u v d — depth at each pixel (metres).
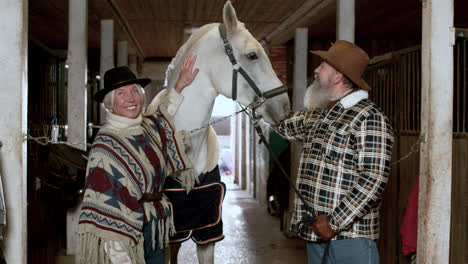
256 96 2.20
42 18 5.12
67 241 3.95
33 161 3.38
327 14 4.57
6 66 1.88
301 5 4.56
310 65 6.24
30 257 3.26
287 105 2.25
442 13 1.92
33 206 3.36
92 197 1.73
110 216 1.71
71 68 3.77
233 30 2.19
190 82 2.16
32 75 4.06
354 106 1.83
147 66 9.03
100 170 1.74
